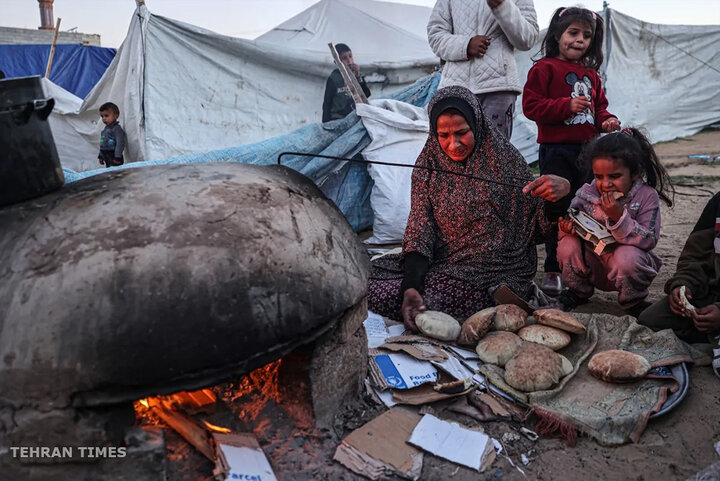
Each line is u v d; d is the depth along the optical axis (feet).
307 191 6.26
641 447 6.21
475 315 8.00
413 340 7.74
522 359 7.07
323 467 5.77
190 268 4.77
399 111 17.62
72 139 24.68
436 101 8.64
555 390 6.85
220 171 5.92
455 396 6.82
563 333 7.72
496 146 8.83
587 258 9.46
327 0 31.07
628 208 8.88
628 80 35.22
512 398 6.89
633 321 8.15
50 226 4.94
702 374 7.38
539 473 5.90
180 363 4.64
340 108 21.02
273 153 14.62
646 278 8.96
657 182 9.17
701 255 8.22
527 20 12.55
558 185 7.98
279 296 5.11
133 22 18.98
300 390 6.11
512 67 12.66
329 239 5.90
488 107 12.85
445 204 9.17
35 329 4.50
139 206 5.08
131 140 19.92
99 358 4.47
